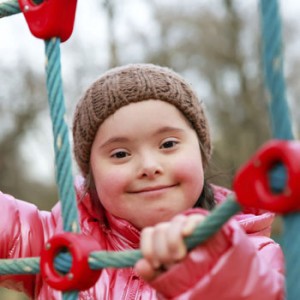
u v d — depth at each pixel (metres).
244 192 0.82
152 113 1.43
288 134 0.84
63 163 1.19
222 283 0.91
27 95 9.47
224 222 0.89
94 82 1.54
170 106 1.47
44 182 10.88
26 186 10.55
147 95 1.44
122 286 1.45
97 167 1.46
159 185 1.38
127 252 1.04
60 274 1.09
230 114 9.08
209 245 0.93
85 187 1.59
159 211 1.38
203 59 9.23
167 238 0.91
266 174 0.81
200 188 1.44
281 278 1.03
